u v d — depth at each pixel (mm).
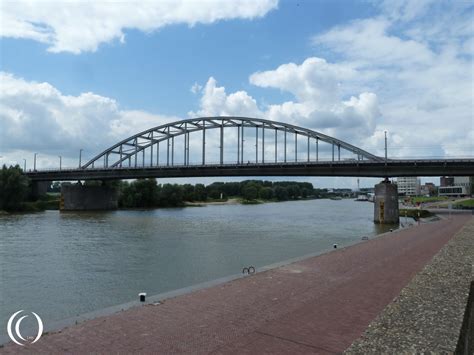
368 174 74625
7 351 8609
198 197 195000
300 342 9102
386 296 13273
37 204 121688
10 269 27672
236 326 10219
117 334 9641
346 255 22922
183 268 27688
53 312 17266
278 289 14344
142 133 121688
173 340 9234
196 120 113438
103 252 35750
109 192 130750
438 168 69375
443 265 19016
